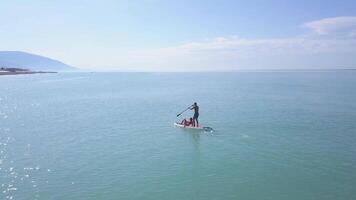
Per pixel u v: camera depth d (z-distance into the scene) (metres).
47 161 22.84
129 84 138.50
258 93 83.62
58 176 19.75
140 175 19.92
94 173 20.33
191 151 25.41
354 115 43.84
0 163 22.33
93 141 29.14
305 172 20.30
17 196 16.73
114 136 31.19
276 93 83.00
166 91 94.44
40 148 26.59
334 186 18.00
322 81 152.12
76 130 34.34
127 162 22.59
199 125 36.62
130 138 30.25
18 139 29.92
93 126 36.72
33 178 19.38
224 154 24.45
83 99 70.69
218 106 55.25
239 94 80.88
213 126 36.00
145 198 16.58
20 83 145.62
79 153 25.03
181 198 16.56
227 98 70.12
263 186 18.05
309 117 42.12
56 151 25.62
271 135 30.98
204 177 19.50
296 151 25.20
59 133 32.72
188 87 114.31
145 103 62.06
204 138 29.95
